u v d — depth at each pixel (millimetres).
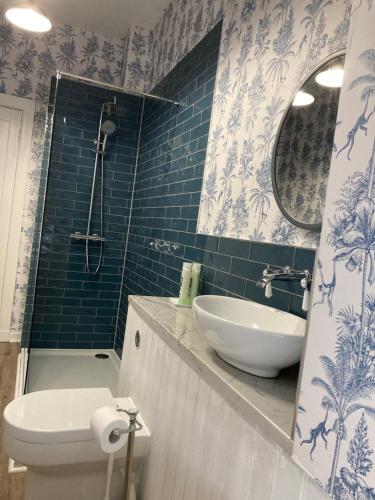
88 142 2980
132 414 1220
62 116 2869
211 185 1911
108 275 3229
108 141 3051
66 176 2941
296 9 1370
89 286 3170
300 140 1280
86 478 1428
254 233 1516
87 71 3393
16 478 1715
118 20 3158
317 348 604
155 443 1368
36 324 2990
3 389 2455
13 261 3357
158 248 2562
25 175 3328
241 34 1742
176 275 2234
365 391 507
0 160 3258
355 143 559
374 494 479
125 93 2994
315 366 606
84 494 1430
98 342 3246
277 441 711
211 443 984
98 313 3223
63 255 3029
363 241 530
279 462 722
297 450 637
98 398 1573
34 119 3314
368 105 541
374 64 536
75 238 3051
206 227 1923
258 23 1609
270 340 906
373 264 510
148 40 3271
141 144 3100
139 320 1726
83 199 3029
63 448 1308
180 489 1126
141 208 2975
